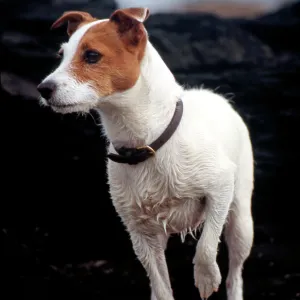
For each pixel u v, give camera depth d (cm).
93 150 848
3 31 957
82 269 776
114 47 473
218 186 520
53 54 908
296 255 792
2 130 843
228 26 1069
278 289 737
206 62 993
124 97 481
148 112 494
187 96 547
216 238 526
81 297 716
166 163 505
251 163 627
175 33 1018
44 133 849
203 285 535
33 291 709
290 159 877
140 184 512
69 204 840
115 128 500
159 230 534
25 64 888
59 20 511
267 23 1125
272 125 899
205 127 527
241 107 914
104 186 839
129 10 473
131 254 811
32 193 840
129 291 739
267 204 870
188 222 534
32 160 847
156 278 542
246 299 724
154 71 493
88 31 475
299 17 1194
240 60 1023
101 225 830
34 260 754
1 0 1035
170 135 502
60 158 847
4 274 726
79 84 466
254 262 779
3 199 834
